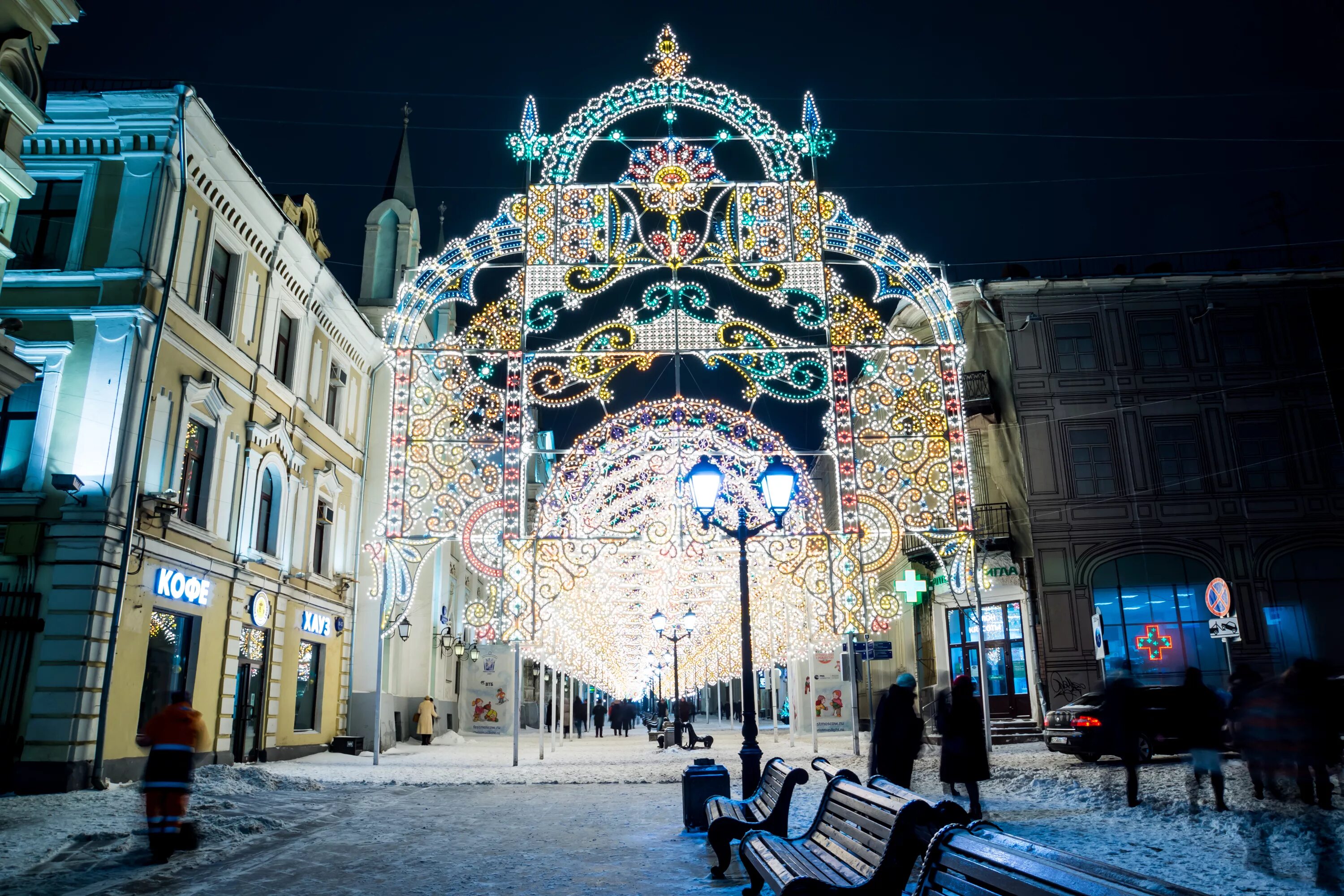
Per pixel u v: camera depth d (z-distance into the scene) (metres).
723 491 18.70
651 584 27.06
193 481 18.03
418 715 29.41
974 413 26.91
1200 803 10.69
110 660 14.98
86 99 16.56
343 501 25.98
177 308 16.98
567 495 18.98
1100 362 27.03
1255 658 24.97
